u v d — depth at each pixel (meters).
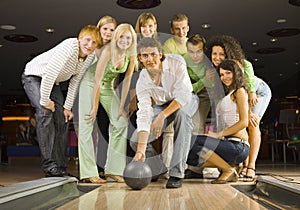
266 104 3.54
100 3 6.53
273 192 2.05
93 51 2.76
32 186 1.88
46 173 2.88
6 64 11.05
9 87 14.34
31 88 2.82
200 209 1.66
